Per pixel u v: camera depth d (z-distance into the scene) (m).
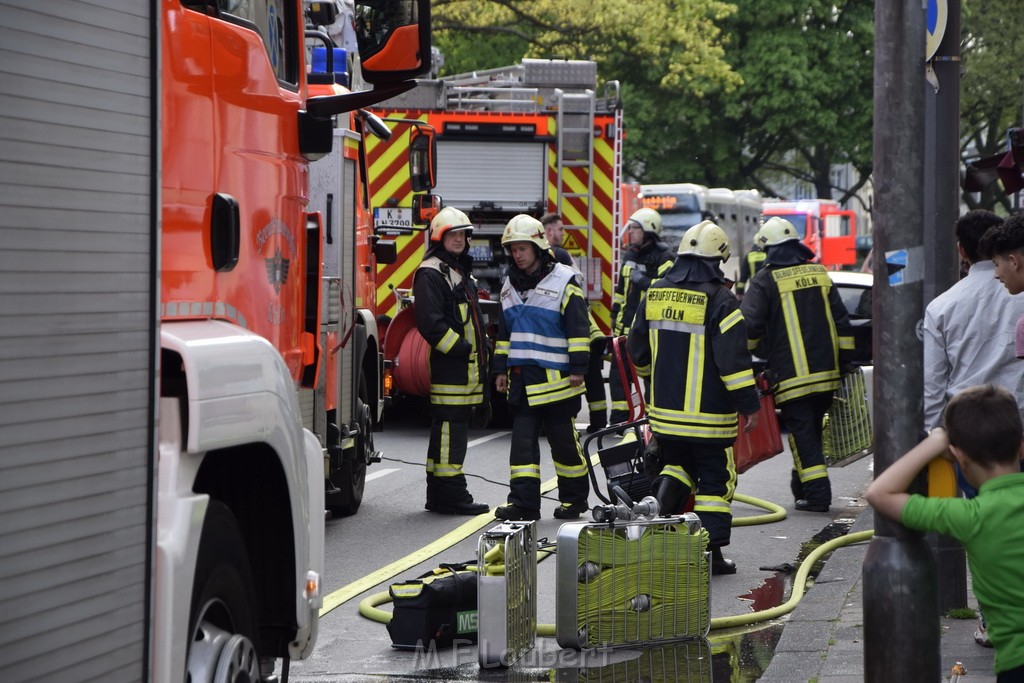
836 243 115.12
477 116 42.75
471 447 35.56
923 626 11.63
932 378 14.49
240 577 9.95
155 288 8.30
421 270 25.28
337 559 21.69
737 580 20.41
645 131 116.44
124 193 8.00
